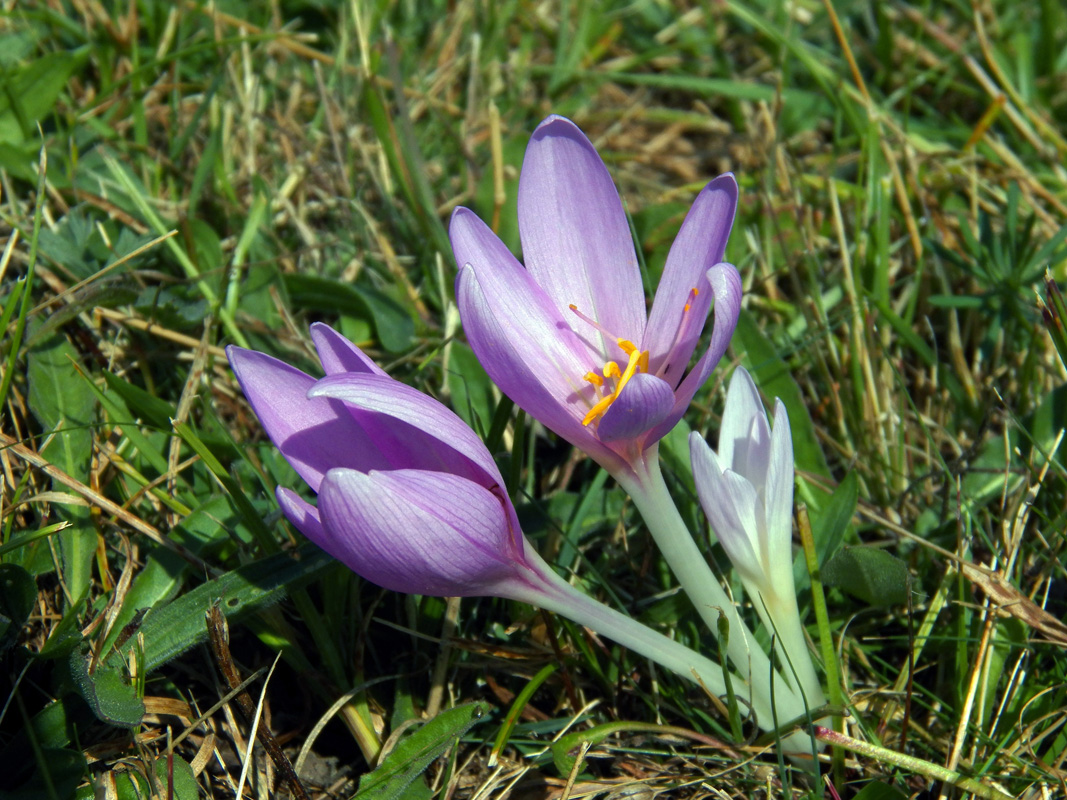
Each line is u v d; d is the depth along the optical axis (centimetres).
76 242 47
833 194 48
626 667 41
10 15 51
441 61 60
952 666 41
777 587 38
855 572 41
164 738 40
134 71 51
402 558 36
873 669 42
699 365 36
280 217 51
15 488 42
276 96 55
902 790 39
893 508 45
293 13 60
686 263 38
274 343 47
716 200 37
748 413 39
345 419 38
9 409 43
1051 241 48
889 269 50
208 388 44
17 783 38
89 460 42
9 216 47
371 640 42
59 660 38
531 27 63
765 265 50
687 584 38
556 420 37
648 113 61
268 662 41
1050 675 40
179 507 42
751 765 39
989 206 52
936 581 43
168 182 51
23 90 49
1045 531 43
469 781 40
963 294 50
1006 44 62
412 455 38
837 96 54
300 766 39
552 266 39
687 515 43
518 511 42
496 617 42
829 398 47
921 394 48
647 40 66
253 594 39
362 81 52
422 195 49
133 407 44
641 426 36
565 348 39
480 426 44
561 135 38
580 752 38
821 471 44
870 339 46
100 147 49
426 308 50
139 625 39
